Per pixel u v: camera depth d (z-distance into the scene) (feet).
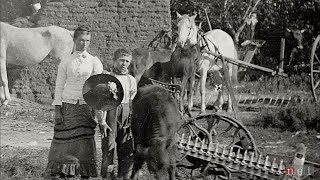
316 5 97.66
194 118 28.76
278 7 102.17
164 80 52.75
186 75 51.52
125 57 27.04
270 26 102.58
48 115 53.52
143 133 24.64
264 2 103.19
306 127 47.24
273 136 43.91
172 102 25.08
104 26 68.64
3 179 27.20
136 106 25.31
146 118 24.56
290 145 40.14
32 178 27.25
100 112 25.84
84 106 26.18
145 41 68.28
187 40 52.54
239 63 60.34
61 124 26.22
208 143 28.25
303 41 96.32
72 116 26.09
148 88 26.27
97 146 38.47
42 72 66.54
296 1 100.27
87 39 26.53
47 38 61.05
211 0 99.45
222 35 61.77
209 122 28.78
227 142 38.65
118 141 27.09
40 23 68.54
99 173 28.60
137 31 68.23
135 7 68.54
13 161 30.25
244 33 101.81
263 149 38.04
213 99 72.13
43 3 69.56
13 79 66.90
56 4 68.90
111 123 26.48
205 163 27.68
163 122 24.18
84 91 25.76
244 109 60.80
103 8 68.85
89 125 26.32
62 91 26.35
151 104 24.73
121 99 25.95
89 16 68.80
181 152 26.99
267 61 98.48
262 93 74.02
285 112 49.75
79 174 26.17
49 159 26.37
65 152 26.04
